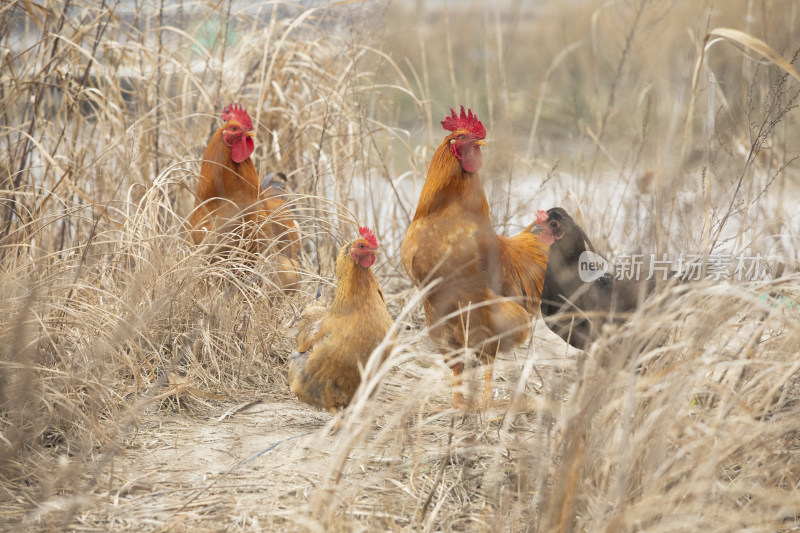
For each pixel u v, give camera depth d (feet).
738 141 41.29
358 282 25.02
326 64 47.37
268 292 33.71
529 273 30.86
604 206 41.96
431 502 21.43
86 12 39.22
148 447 24.85
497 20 52.01
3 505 20.83
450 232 27.22
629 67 52.37
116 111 41.52
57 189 36.24
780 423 19.13
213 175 33.78
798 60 42.27
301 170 43.01
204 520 20.30
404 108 69.72
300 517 18.72
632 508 16.80
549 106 71.26
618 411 19.84
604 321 25.50
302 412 28.60
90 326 26.53
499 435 25.03
